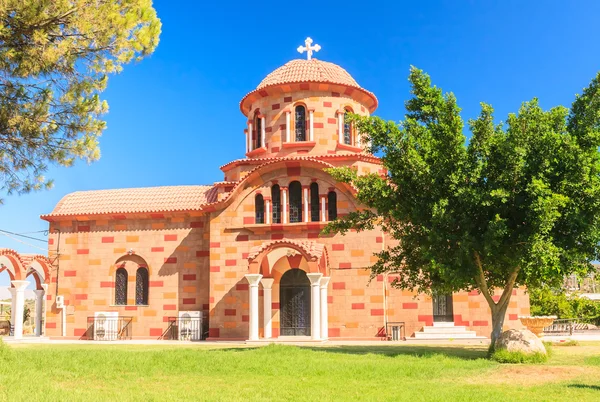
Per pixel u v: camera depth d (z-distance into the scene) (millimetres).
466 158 22719
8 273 37906
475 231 22938
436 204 22156
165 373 17953
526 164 21922
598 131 22625
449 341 31516
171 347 28766
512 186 21969
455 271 21844
